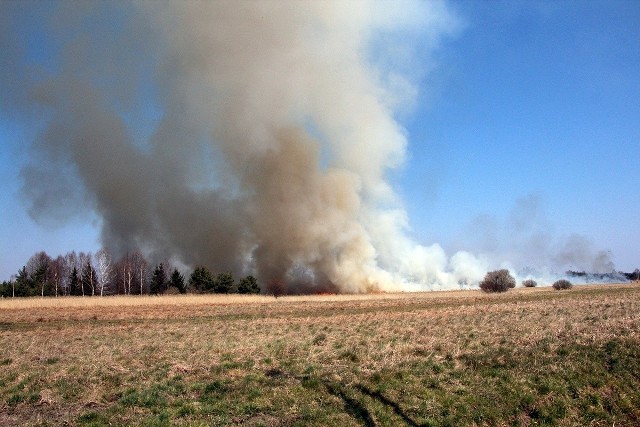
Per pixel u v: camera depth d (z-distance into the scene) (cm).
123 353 1902
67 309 4781
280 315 3859
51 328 3125
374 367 1527
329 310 4328
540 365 1514
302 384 1359
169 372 1535
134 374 1523
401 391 1304
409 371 1466
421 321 2788
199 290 8681
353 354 1705
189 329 2823
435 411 1180
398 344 1881
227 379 1438
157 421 1091
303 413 1146
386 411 1173
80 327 3156
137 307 5031
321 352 1792
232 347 1948
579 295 5244
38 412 1209
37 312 4441
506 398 1270
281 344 1989
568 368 1488
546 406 1242
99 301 5628
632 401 1313
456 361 1595
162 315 4072
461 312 3312
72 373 1551
